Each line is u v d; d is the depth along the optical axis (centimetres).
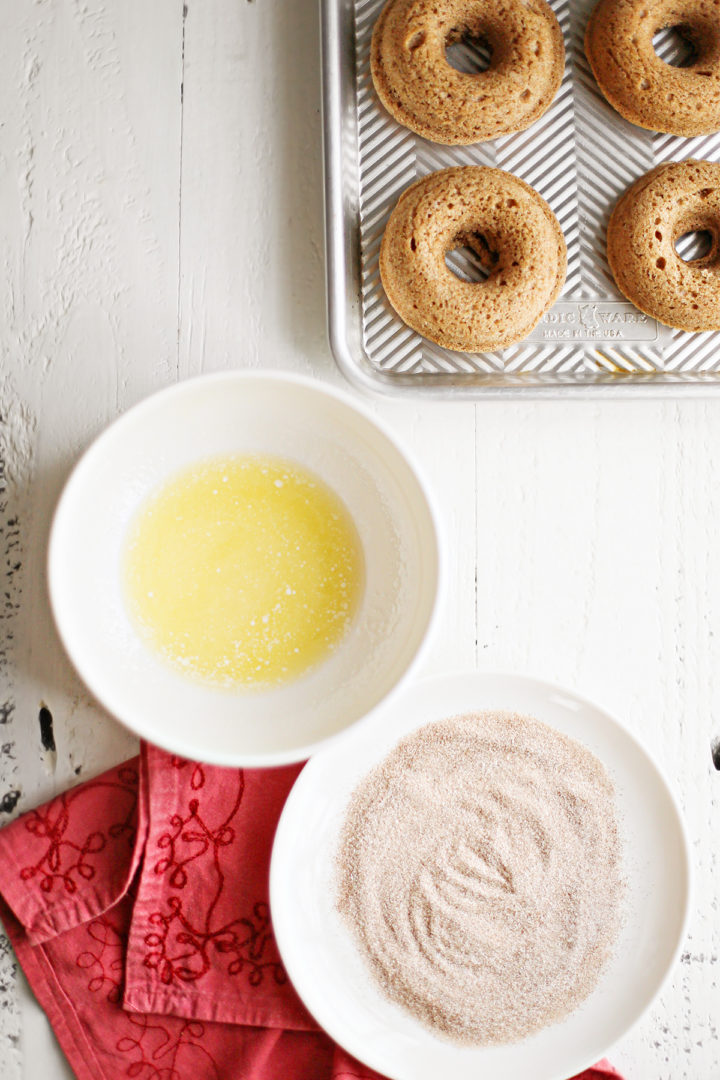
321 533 63
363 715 57
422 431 65
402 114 63
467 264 64
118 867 62
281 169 65
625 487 66
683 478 66
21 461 64
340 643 62
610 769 64
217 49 65
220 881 63
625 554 66
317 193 65
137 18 65
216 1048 63
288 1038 63
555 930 64
